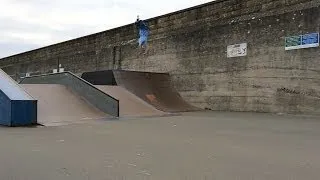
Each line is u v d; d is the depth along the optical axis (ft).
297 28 47.21
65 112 42.63
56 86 51.37
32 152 21.01
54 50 98.89
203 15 60.34
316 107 45.03
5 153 20.70
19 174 15.99
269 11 50.70
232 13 55.77
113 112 44.42
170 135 28.19
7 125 35.04
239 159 18.95
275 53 49.65
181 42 63.98
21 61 114.62
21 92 37.29
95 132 30.35
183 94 62.95
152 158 19.27
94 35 85.20
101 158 19.31
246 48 53.42
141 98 57.41
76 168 17.11
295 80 47.24
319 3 45.06
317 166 17.39
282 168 17.02
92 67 85.56
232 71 55.31
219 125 35.14
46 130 31.91
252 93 52.44
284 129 31.60
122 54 77.36
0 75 40.22
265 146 22.91
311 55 45.60
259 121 38.70
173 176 15.62
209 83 58.70
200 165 17.61
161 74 64.95
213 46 58.34
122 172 16.33
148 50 70.79
